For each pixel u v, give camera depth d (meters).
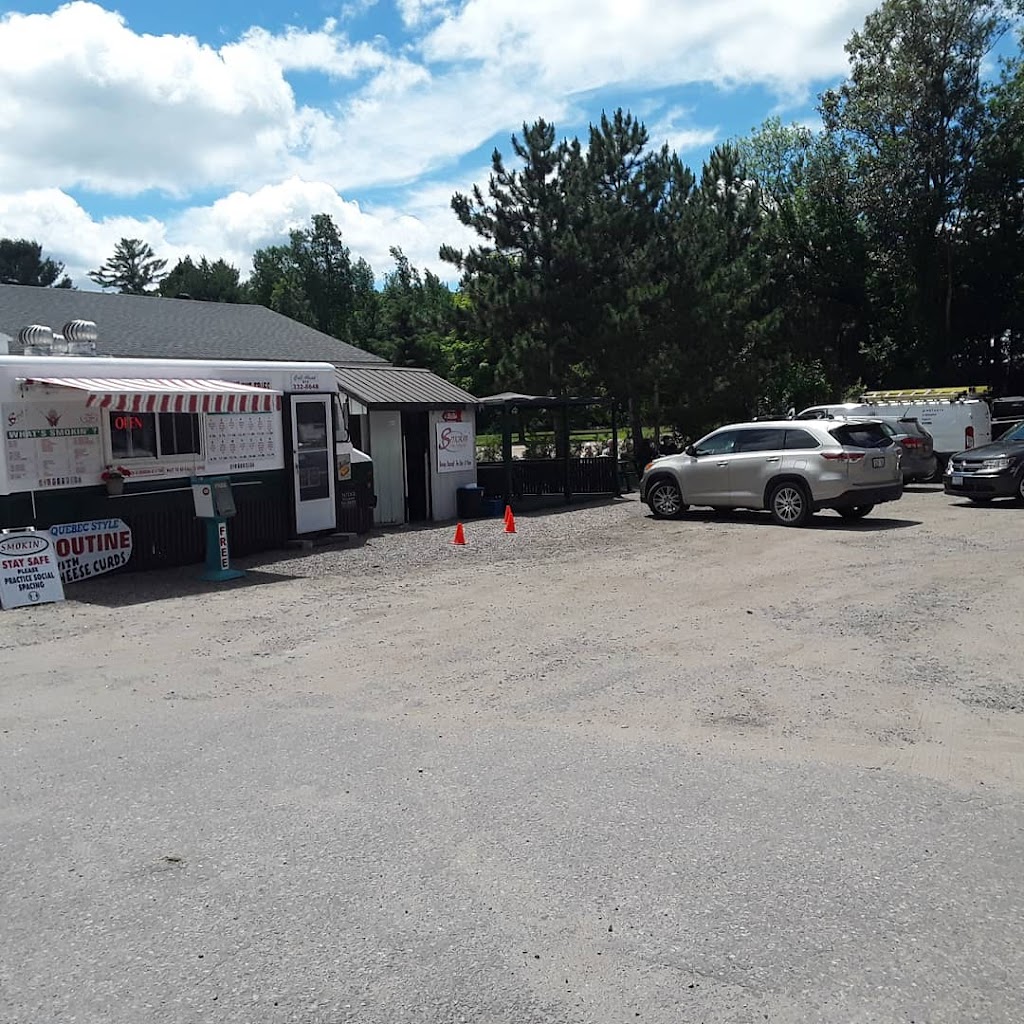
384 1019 3.05
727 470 16.81
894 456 16.08
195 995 3.19
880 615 8.92
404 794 4.89
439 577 11.77
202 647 8.31
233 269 85.25
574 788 4.93
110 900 3.85
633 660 7.55
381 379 19.09
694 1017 3.03
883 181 39.12
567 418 22.05
